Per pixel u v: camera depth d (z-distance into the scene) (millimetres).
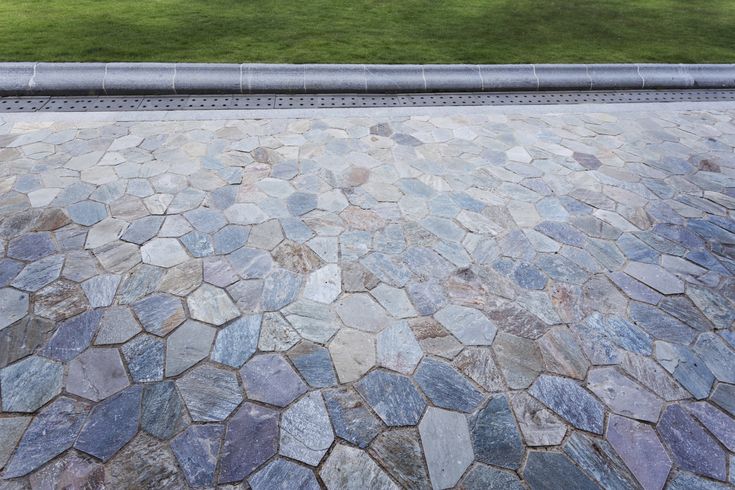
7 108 4371
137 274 2695
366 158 3975
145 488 1784
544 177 3854
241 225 3129
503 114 4922
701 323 2604
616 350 2430
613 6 8766
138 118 4352
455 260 2955
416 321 2533
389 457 1936
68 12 6633
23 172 3482
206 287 2650
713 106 5387
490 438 2023
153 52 5363
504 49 6285
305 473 1865
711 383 2287
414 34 6656
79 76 4629
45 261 2732
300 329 2451
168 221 3115
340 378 2227
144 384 2141
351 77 5090
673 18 8195
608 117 4992
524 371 2305
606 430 2070
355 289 2701
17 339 2291
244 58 5355
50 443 1896
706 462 1973
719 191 3775
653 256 3066
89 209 3164
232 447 1931
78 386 2109
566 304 2684
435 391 2195
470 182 3738
